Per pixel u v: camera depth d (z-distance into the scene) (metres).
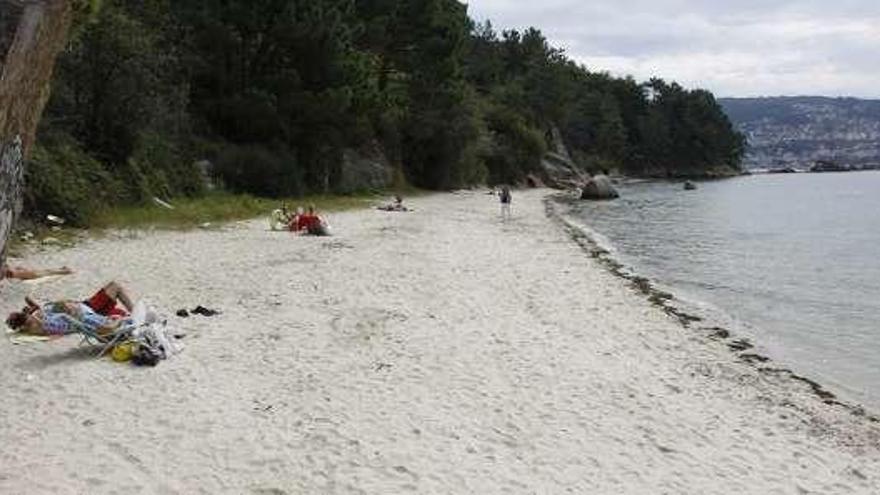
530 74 122.12
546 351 13.52
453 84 65.75
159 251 21.38
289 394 10.43
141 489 7.48
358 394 10.61
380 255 23.48
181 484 7.66
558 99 120.75
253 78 43.03
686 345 15.17
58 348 11.77
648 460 9.12
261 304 15.59
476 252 25.97
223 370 11.25
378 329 14.16
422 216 39.66
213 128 42.66
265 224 30.17
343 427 9.41
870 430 11.05
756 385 12.82
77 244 21.53
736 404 11.62
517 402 10.77
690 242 37.12
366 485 7.92
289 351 12.40
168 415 9.41
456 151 68.50
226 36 40.88
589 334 15.18
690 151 165.75
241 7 41.09
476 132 69.38
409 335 13.90
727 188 108.19
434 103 65.00
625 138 146.88
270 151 43.00
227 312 14.74
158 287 16.61
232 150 40.38
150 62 31.50
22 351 11.55
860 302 22.02
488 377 11.79
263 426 9.27
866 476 9.23
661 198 79.00
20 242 20.64
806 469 9.29
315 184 47.47
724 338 16.23
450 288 18.75
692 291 23.28
